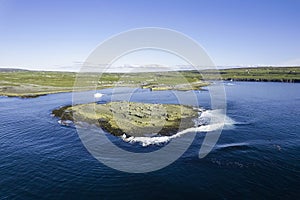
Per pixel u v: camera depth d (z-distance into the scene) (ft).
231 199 59.72
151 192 62.54
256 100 202.18
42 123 129.49
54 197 60.70
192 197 60.64
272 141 97.45
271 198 60.03
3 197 60.59
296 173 71.56
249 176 70.08
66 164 78.18
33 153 87.97
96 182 67.05
